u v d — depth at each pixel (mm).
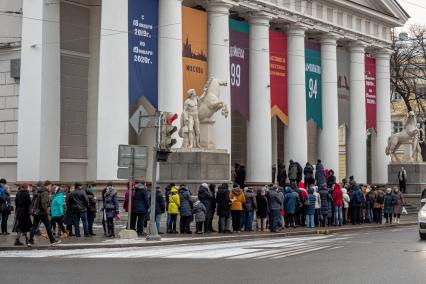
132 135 36219
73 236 24516
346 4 49281
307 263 15758
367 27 52781
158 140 23281
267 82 42094
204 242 23172
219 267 14961
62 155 34531
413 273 13688
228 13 39812
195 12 38094
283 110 44406
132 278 13062
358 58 52000
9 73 34281
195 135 29875
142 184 24594
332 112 48125
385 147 54219
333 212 32875
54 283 12430
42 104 32531
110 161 32219
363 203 34594
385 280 12602
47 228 20938
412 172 50250
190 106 29781
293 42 45031
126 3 33500
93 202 24891
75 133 35312
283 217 29906
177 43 35562
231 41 40844
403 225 36031
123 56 33094
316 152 53094
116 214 24406
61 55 34688
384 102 54719
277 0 43312
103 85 32625
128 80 33281
